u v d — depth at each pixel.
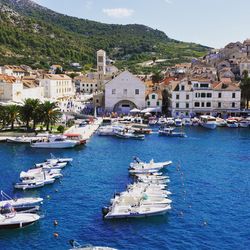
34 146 122.56
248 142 134.50
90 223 63.91
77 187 82.62
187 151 119.50
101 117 184.88
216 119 174.25
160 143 132.38
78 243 56.12
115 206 66.81
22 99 186.00
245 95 193.50
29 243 57.16
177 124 170.88
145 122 177.00
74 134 129.00
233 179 89.44
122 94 197.50
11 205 67.62
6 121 142.38
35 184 81.69
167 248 55.62
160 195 73.69
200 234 60.31
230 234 60.38
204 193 79.31
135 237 59.09
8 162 103.81
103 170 96.44
